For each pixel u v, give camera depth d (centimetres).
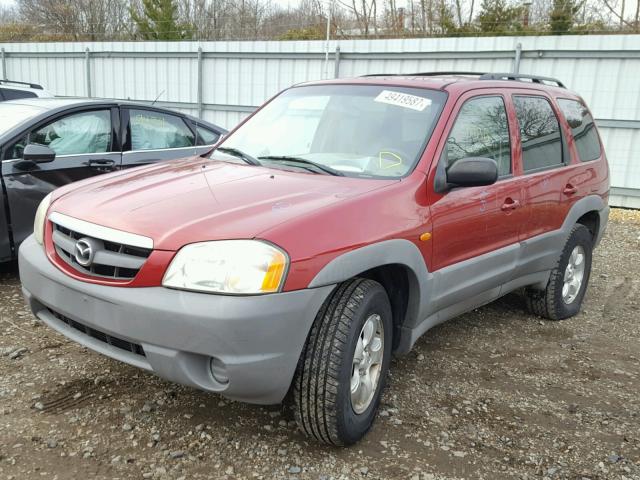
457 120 351
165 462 267
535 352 419
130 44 1517
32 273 291
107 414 301
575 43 1049
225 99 1423
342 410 265
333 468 269
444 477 268
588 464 286
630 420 330
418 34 1973
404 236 294
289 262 243
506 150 392
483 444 297
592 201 484
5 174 471
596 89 1055
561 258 462
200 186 301
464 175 313
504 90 407
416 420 316
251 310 234
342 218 269
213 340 234
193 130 649
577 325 481
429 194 318
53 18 3256
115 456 268
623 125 1048
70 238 279
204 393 327
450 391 352
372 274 305
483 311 502
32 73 1738
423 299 317
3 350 365
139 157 577
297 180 310
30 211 488
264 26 2650
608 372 392
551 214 435
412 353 404
